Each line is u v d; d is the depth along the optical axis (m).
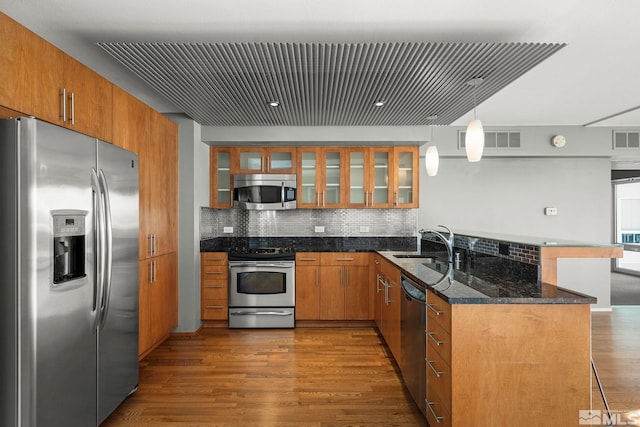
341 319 4.64
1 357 1.74
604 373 3.20
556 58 3.07
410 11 2.14
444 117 4.16
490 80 3.02
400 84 3.10
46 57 2.13
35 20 2.23
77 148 2.04
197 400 2.76
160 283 3.77
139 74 2.88
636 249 7.93
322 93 3.33
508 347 1.91
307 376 3.18
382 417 2.53
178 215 4.32
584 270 5.49
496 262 2.86
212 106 3.75
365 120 4.31
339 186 4.92
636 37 2.68
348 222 5.31
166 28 2.32
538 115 4.89
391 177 4.90
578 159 5.75
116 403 2.48
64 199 1.93
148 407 2.65
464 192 5.80
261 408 2.64
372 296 4.61
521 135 5.46
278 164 4.93
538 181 5.79
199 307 4.52
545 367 1.92
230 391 2.90
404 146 4.92
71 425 2.01
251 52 2.53
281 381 3.08
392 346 3.38
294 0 2.04
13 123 1.74
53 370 1.86
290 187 4.87
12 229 1.73
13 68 1.90
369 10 2.14
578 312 1.92
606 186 5.73
